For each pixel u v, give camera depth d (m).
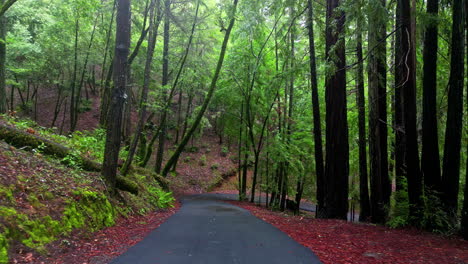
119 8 8.77
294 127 18.00
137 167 16.69
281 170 17.80
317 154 11.32
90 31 22.38
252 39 17.88
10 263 4.09
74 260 4.71
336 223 9.38
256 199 24.98
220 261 4.80
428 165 8.27
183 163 31.39
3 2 14.62
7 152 7.02
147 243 6.05
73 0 17.20
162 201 13.12
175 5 18.11
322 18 13.46
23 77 26.25
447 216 7.74
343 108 10.53
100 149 13.25
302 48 17.89
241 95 19.75
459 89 7.74
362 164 10.71
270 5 13.79
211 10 19.56
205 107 18.77
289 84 17.86
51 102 36.28
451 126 7.89
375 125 9.97
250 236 6.97
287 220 10.34
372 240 6.74
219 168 32.53
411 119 8.30
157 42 22.92
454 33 7.69
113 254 5.18
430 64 8.22
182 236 6.84
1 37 15.03
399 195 9.34
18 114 31.42
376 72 9.79
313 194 20.17
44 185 6.37
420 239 6.88
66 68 26.67
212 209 13.67
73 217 6.12
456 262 4.96
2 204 4.93
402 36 8.38
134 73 22.58
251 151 22.09
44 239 5.00
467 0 7.30
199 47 24.44
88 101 37.00
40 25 19.70
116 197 9.13
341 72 10.44
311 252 5.50
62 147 9.13
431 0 8.02
